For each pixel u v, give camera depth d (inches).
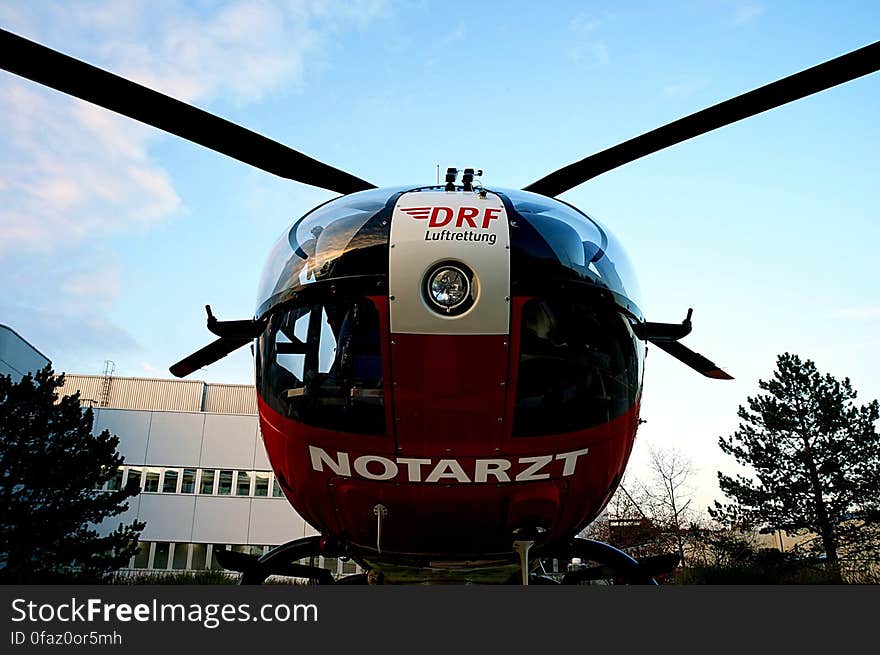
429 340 126.2
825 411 1248.2
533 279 130.8
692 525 1333.7
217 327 159.5
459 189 150.3
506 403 127.6
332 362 133.6
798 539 1373.0
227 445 1731.1
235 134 154.2
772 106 149.4
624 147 166.9
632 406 144.8
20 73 133.1
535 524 134.2
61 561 960.3
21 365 1334.9
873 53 134.4
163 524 1657.2
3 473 942.4
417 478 131.0
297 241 150.6
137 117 146.4
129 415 1718.8
